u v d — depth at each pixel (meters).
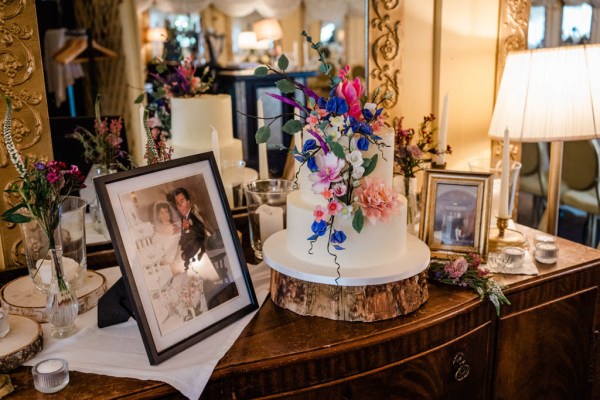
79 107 1.56
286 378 1.22
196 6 1.72
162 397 1.12
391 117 1.93
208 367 1.15
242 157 1.83
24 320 1.25
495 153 2.12
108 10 1.57
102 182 1.13
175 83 1.70
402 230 1.35
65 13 1.51
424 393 1.39
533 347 1.60
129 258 1.14
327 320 1.32
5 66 1.43
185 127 1.71
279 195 1.63
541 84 1.76
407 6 1.88
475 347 1.47
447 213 1.59
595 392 1.80
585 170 3.18
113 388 1.09
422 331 1.34
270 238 1.50
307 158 1.23
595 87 1.74
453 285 1.49
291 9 1.89
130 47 1.62
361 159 1.17
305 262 1.34
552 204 2.03
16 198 1.49
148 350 1.14
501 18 1.98
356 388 1.29
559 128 1.75
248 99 1.82
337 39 1.98
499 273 1.56
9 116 1.17
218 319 1.28
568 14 2.74
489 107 2.07
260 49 1.84
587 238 3.34
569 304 1.62
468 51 1.98
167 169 1.25
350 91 1.20
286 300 1.36
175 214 1.24
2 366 1.12
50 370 1.08
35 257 1.37
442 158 1.73
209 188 1.32
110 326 1.29
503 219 1.67
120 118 1.63
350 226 1.27
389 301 1.32
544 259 1.62
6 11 1.41
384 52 1.87
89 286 1.40
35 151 1.50
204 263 1.28
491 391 1.56
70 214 1.35
